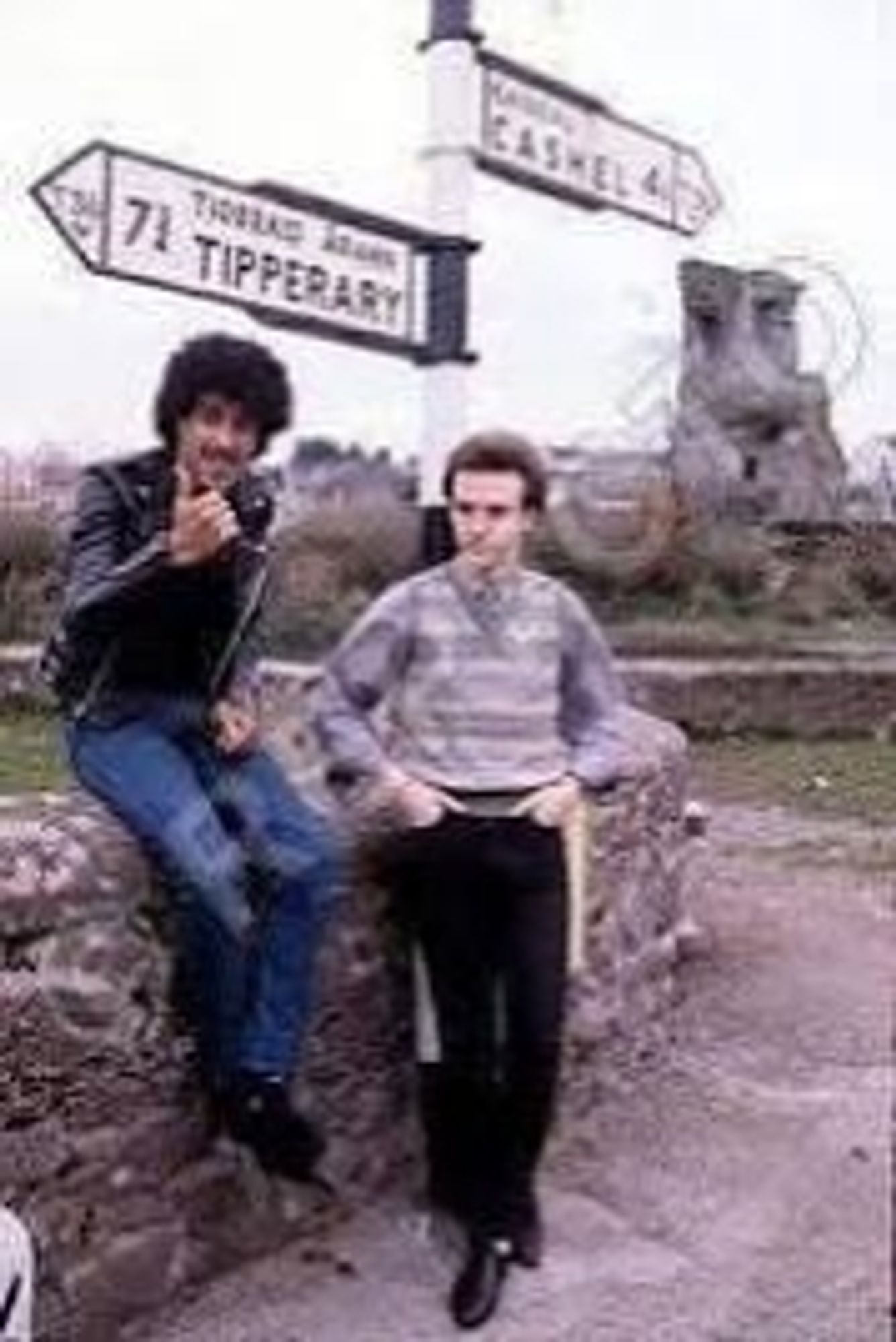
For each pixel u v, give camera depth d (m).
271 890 4.24
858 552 17.72
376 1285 4.47
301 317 5.53
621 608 15.73
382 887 4.74
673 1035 5.95
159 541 4.05
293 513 13.91
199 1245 4.38
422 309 5.91
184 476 4.15
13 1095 3.95
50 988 4.02
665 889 6.28
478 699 4.46
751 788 11.00
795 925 7.26
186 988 4.29
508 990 4.46
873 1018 6.16
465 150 5.87
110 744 4.21
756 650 14.61
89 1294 4.12
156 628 4.16
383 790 4.48
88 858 4.09
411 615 4.52
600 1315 4.36
